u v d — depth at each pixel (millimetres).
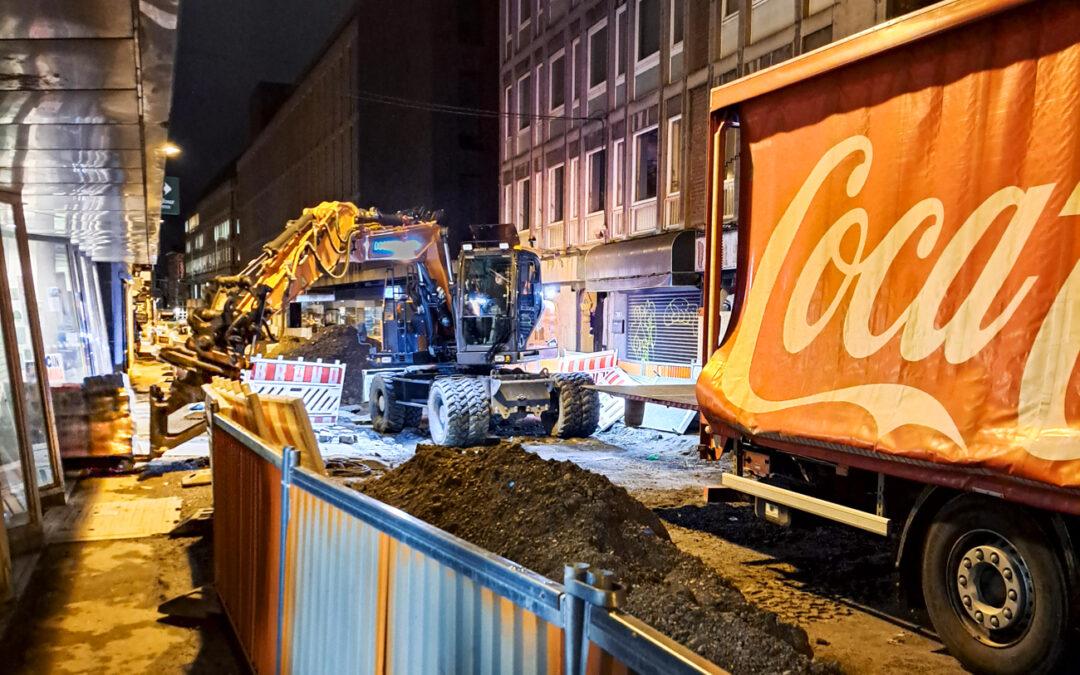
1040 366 4242
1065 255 4199
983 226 4641
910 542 5152
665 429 14133
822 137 5875
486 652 2039
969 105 4781
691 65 18859
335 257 12133
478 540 4559
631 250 19922
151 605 5648
